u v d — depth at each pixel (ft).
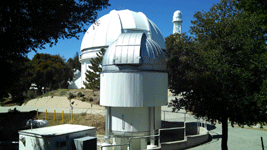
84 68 149.69
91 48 144.66
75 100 100.99
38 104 116.57
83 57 149.38
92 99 98.94
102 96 44.60
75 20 39.11
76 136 38.68
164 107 103.91
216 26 35.27
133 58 41.55
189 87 36.88
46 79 169.27
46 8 33.78
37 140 35.63
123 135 42.86
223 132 35.14
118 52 42.52
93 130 42.32
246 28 32.50
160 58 44.60
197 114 36.45
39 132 37.42
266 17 32.55
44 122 61.36
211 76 32.78
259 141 50.62
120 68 42.39
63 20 36.83
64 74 187.32
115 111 43.55
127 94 41.37
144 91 41.39
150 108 43.09
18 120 77.71
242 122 32.91
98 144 49.03
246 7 34.47
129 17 146.82
